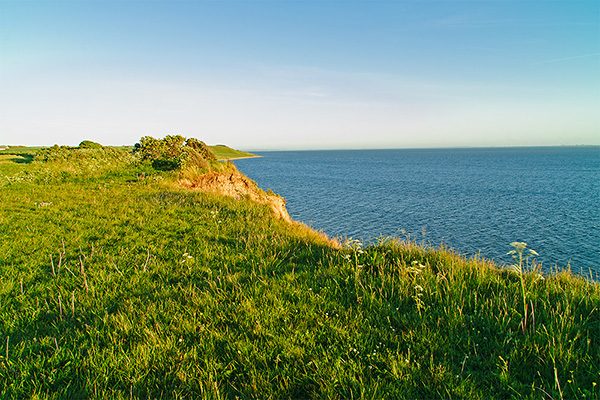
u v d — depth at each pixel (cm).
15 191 1382
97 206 1135
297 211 4059
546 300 421
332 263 606
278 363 332
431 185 6888
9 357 340
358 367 314
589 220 3462
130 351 352
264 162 19588
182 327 395
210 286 508
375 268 584
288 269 598
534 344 328
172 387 306
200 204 1225
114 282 543
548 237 2850
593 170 10831
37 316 431
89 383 304
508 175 9275
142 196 1370
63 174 1888
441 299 438
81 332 389
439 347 342
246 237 826
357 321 396
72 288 523
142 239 793
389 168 13112
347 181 7844
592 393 267
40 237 780
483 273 520
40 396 292
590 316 389
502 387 285
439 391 283
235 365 330
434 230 3144
